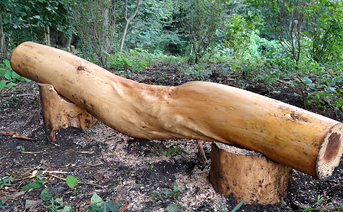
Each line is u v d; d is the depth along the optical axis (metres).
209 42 6.10
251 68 4.84
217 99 1.91
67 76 2.71
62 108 2.89
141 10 11.58
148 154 2.55
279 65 5.12
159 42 13.05
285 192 1.96
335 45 5.12
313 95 3.29
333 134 1.54
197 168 2.29
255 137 1.75
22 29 7.97
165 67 5.87
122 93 2.45
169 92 2.24
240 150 1.86
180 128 2.12
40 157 2.61
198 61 6.30
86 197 1.99
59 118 2.92
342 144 1.65
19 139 2.96
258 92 3.98
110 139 2.88
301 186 2.09
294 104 3.47
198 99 2.00
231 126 1.84
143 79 4.79
